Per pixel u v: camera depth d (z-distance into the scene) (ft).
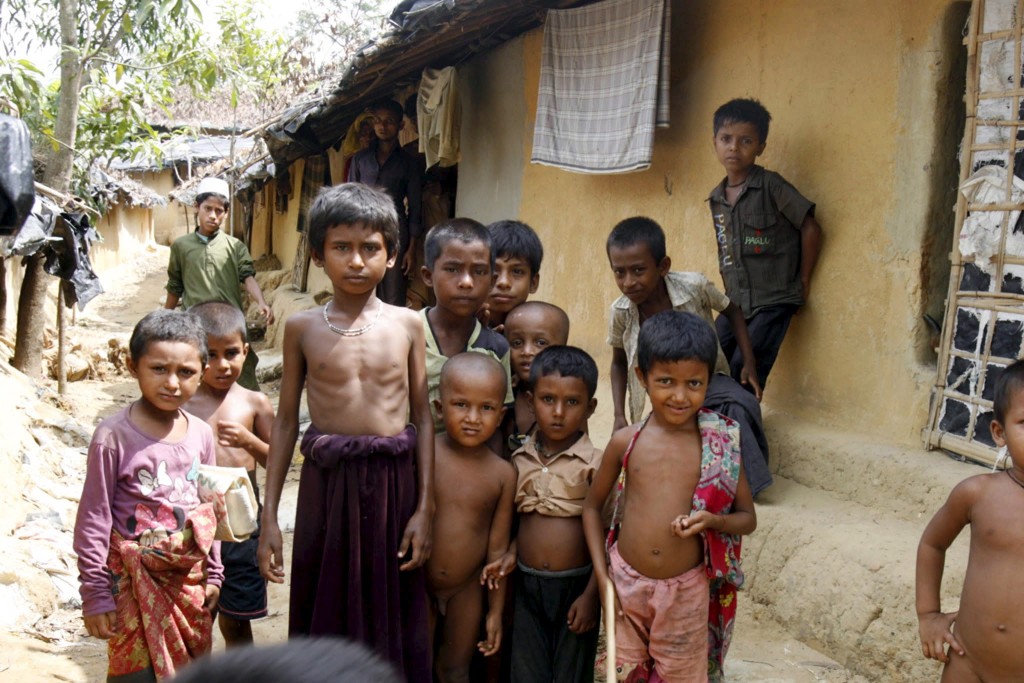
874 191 15.05
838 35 15.70
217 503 9.84
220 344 11.75
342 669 2.19
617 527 9.90
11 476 18.72
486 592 10.64
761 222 15.78
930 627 8.54
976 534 8.25
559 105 22.36
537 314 11.62
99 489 9.41
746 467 14.05
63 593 15.19
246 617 11.38
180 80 38.47
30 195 10.28
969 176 13.37
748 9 17.89
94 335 48.96
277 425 9.70
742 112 15.62
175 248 23.44
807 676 11.71
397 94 36.88
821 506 14.17
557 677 10.37
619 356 14.66
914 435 14.28
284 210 63.26
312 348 9.41
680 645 9.44
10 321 39.37
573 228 24.67
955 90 14.08
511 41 27.84
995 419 8.30
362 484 9.21
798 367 16.49
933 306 14.42
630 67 19.86
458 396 9.98
